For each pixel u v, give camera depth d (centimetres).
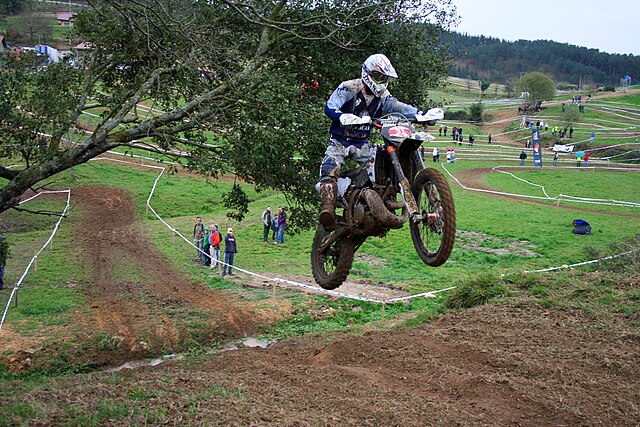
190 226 3139
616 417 647
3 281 2112
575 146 6988
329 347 1052
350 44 1546
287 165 1460
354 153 663
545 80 9925
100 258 2502
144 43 1605
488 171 5359
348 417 633
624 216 3656
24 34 5925
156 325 1770
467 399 723
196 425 591
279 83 1442
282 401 690
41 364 1467
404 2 1606
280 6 1499
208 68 1555
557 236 3081
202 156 1402
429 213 564
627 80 15162
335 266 774
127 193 3662
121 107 1551
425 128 660
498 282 1400
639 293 1151
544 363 827
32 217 3106
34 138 1409
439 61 1711
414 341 993
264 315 1891
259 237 3003
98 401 663
